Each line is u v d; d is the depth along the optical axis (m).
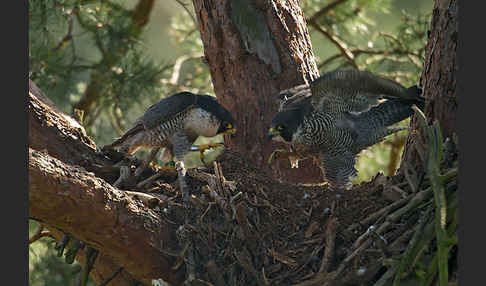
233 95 11.55
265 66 11.37
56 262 14.18
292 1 11.77
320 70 16.38
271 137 10.52
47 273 14.06
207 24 11.47
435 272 7.97
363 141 10.77
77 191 8.02
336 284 8.45
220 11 11.30
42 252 14.16
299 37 11.62
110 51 13.96
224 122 10.95
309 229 9.20
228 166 10.48
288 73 11.38
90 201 8.14
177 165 9.91
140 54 14.42
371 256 8.61
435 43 9.48
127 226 8.53
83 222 8.23
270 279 8.84
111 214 8.35
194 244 9.07
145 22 15.05
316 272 8.85
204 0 11.41
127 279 9.99
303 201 9.65
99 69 14.05
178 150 10.64
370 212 9.18
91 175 8.30
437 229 7.79
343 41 16.12
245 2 11.23
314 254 8.96
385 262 8.11
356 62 15.84
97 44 14.08
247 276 8.89
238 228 9.06
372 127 10.68
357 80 9.30
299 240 9.17
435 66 9.45
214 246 9.11
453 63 9.22
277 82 11.38
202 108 10.70
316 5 16.48
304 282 8.61
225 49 11.43
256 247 9.08
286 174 11.62
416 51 14.80
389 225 8.58
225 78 11.59
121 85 14.03
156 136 10.62
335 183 10.91
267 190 9.80
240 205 8.65
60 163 8.07
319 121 10.39
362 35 16.45
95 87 14.36
